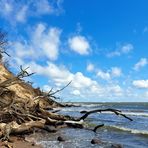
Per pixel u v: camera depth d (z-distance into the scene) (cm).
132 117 4809
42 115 2625
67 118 2888
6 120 2194
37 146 1694
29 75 2295
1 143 1662
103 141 1978
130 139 2167
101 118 4362
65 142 1891
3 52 2931
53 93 2762
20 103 2573
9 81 2264
